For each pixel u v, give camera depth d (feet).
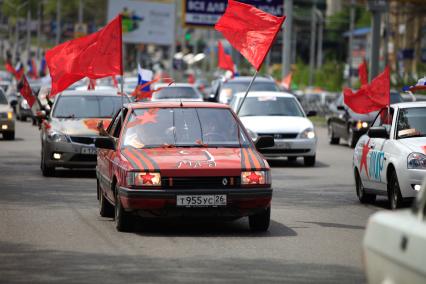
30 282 59.16
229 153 81.71
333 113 217.15
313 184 127.95
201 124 86.07
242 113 163.94
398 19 466.70
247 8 98.58
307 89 474.49
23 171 140.56
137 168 78.54
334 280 60.23
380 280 39.29
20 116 300.20
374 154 101.09
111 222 87.71
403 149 94.32
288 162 167.84
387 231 38.91
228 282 59.31
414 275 36.78
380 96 119.34
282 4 409.69
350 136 203.41
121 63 99.19
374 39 278.46
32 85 299.17
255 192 78.74
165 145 83.97
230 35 99.45
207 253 70.54
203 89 451.94
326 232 82.53
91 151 130.82
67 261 66.74
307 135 157.07
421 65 319.27
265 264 65.98
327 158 176.14
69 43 103.60
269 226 86.33
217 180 78.59
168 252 70.85
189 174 78.18
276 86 223.30
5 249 72.08
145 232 81.41
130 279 60.13
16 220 88.69
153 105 88.22
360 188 107.24
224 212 78.74
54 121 134.72
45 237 78.23
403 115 100.53
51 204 101.30
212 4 453.17
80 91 141.28
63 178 130.82
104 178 89.20
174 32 568.00
